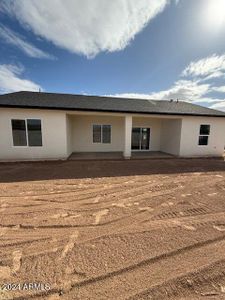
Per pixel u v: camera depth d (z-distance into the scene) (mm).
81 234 3141
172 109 12281
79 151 13469
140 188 5785
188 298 1867
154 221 3652
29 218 3717
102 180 6664
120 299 1838
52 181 6480
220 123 12492
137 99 15203
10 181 6434
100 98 14039
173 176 7320
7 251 2643
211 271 2281
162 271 2275
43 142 10133
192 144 12250
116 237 3057
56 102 10906
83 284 2047
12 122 9633
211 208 4309
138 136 14539
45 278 2133
